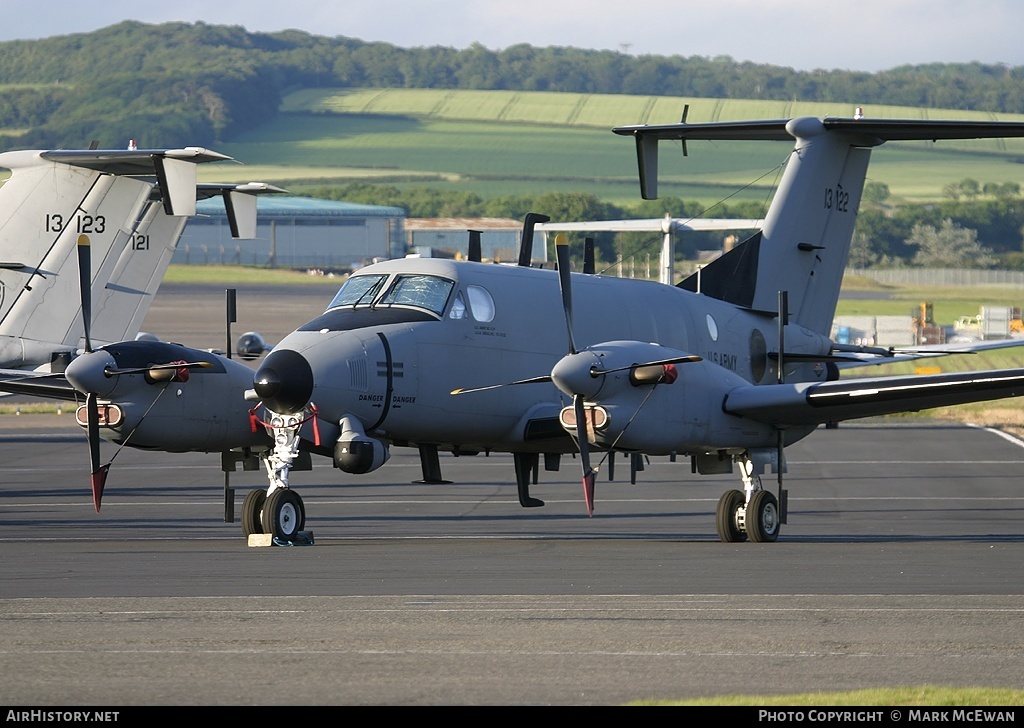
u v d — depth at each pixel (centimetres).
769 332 7812
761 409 6138
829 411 6225
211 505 8394
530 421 6462
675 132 7375
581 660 3253
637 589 4359
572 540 6419
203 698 2894
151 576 4694
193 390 6375
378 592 4281
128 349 6281
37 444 13450
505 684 3028
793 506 8450
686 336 7212
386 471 10875
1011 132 6969
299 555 5462
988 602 4072
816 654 3325
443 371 6172
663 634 3559
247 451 6800
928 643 3453
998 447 13000
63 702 2856
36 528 7038
